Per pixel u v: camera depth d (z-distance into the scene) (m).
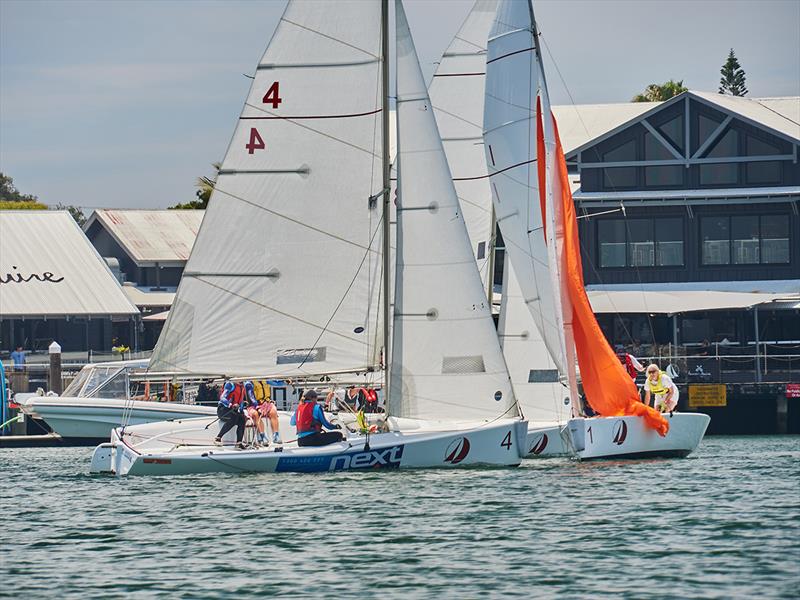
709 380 134.88
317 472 80.31
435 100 96.31
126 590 49.50
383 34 83.69
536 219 89.81
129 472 82.31
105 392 125.38
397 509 66.75
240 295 85.19
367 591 48.66
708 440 120.88
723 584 48.78
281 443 84.31
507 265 90.88
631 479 78.12
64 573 52.62
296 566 53.28
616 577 50.28
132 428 85.62
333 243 84.50
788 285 146.88
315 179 84.62
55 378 138.88
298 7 84.38
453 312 81.12
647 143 151.75
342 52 84.25
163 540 59.56
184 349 85.44
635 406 89.12
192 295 85.44
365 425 81.62
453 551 55.84
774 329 149.75
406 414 81.50
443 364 81.19
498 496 70.94
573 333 88.94
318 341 84.62
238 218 85.19
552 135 89.69
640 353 142.38
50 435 126.44
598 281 152.00
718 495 71.19
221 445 83.88
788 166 148.62
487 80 91.12
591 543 57.12
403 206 81.88
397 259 81.75
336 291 84.50
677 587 48.44
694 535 58.66
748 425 134.12
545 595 47.62
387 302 83.31
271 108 84.62
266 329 85.00
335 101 84.38
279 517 64.94
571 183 158.88
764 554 54.00
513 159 90.31
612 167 152.12
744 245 150.12
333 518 64.38
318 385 86.38
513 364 90.06
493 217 95.38
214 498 71.56
